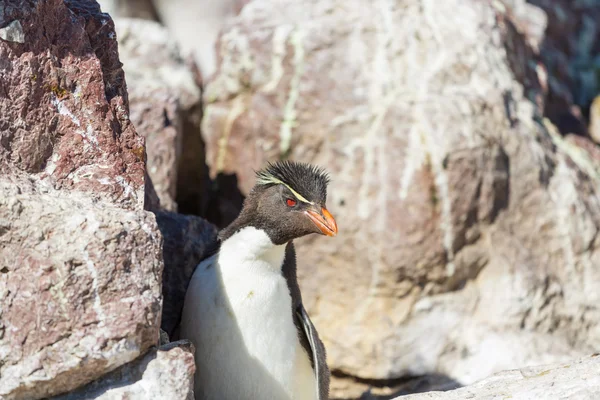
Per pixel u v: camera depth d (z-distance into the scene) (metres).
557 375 6.75
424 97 12.35
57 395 5.66
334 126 12.48
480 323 11.84
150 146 11.61
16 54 6.09
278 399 7.70
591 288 12.42
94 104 6.41
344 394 11.96
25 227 5.66
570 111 16.64
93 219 5.76
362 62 12.79
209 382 7.65
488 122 12.34
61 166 6.18
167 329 8.50
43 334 5.50
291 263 8.05
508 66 13.55
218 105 13.77
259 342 7.52
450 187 11.77
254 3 13.98
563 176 12.93
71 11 6.67
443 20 13.17
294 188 7.65
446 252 11.82
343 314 12.01
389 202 11.86
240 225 7.87
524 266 12.12
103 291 5.62
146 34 14.62
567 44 18.86
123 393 5.70
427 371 11.65
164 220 9.17
